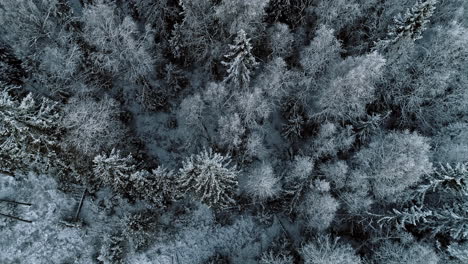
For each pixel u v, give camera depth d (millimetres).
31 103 17094
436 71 21406
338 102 19953
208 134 24391
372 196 21078
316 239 21828
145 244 22922
